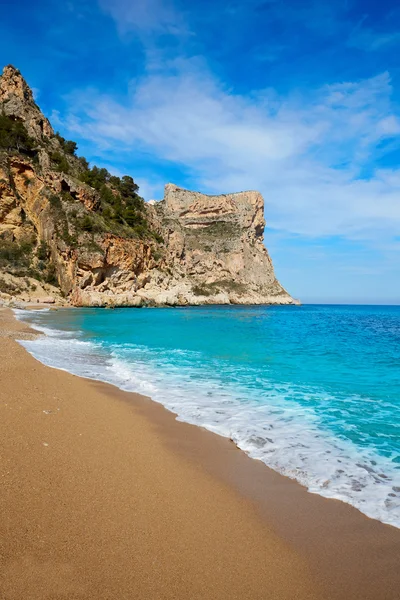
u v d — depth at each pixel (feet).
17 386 28.60
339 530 12.66
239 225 452.35
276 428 23.11
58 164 249.55
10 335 67.62
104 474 15.70
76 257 205.67
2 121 240.94
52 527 11.45
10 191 214.07
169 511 13.30
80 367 42.75
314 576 10.32
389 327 117.70
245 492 15.29
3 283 191.01
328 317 187.62
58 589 8.93
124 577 9.63
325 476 16.79
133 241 235.81
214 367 43.91
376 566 10.79
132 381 35.76
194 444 20.44
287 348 61.72
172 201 473.67
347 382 36.47
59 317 128.16
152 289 250.98
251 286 403.54
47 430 20.03
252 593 9.51
